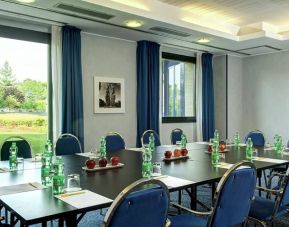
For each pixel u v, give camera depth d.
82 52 5.48
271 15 5.48
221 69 7.59
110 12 4.36
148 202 1.53
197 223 2.26
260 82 7.42
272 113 7.18
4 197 1.86
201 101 7.27
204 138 7.26
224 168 2.87
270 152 4.02
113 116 5.93
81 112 5.30
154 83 6.30
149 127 6.25
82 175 2.54
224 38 5.84
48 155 3.21
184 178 2.44
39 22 4.92
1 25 4.74
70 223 1.74
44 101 5.26
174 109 7.04
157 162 3.21
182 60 7.12
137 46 6.21
